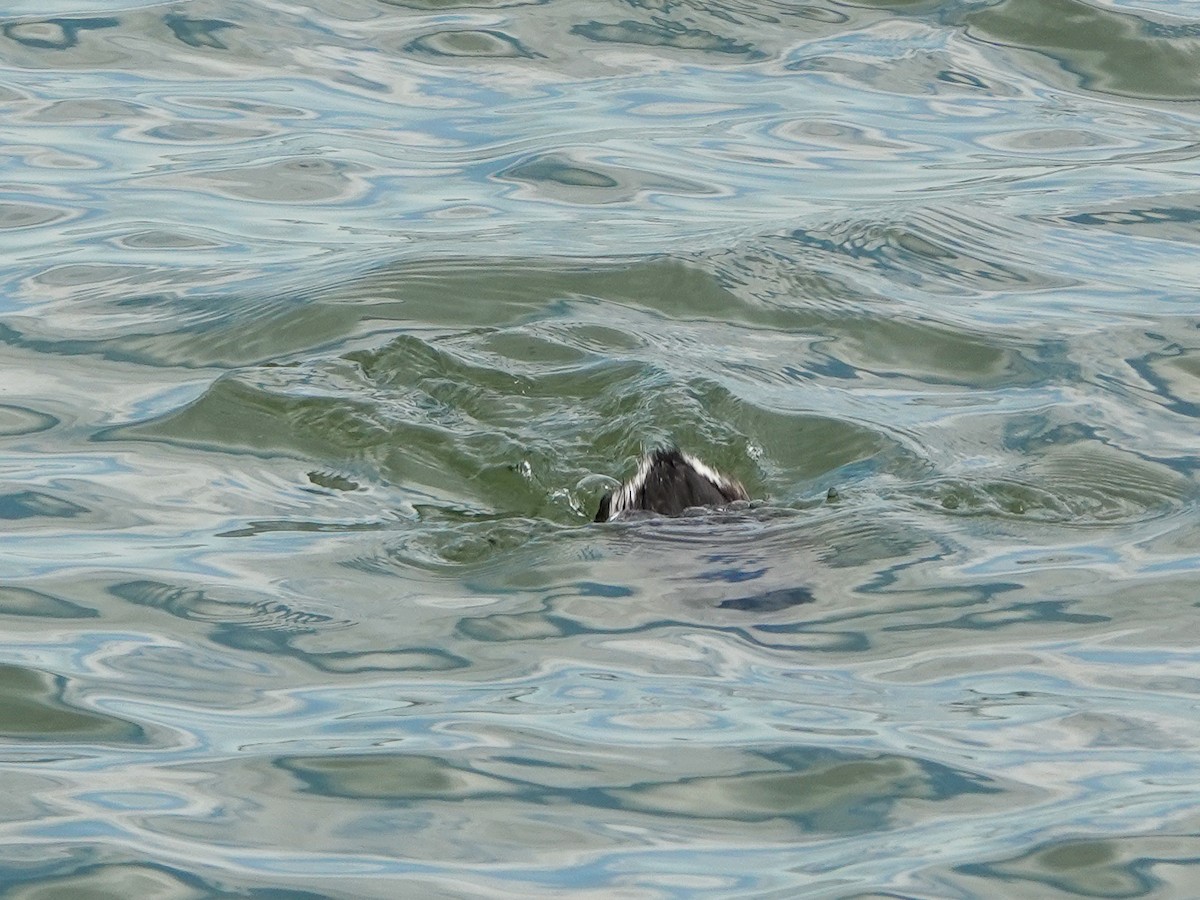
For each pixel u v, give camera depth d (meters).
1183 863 17.11
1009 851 17.36
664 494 25.31
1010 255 35.34
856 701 20.30
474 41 45.50
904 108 42.34
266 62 44.28
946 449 27.47
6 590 22.95
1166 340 31.45
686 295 33.31
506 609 22.48
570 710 20.11
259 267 34.25
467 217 36.78
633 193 37.97
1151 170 39.22
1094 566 23.56
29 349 30.97
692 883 16.88
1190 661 21.08
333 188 38.28
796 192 38.19
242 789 18.52
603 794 18.45
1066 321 32.38
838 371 30.59
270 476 26.59
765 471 27.17
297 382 29.41
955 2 47.41
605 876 17.00
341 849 17.48
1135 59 44.47
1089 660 21.16
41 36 45.22
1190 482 26.20
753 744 19.38
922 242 35.75
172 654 21.47
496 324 31.89
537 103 42.50
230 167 39.12
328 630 22.02
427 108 42.25
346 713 20.09
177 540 24.48
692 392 29.02
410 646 21.61
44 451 27.23
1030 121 41.78
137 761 19.14
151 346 31.08
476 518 25.41
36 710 20.17
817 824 17.94
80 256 34.91
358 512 25.53
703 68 44.28
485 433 27.91
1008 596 22.73
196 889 16.75
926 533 24.58
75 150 39.75
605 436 27.84
